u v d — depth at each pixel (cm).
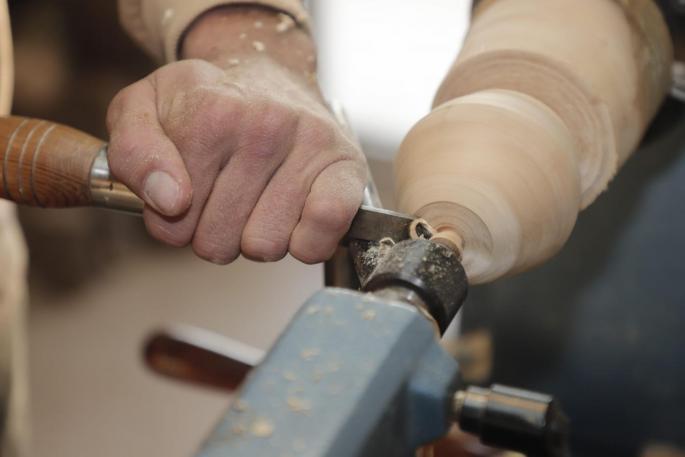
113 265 168
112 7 152
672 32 83
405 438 52
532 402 53
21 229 161
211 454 50
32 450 131
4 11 80
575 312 87
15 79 155
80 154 66
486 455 79
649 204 84
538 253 67
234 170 65
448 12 195
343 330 52
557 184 66
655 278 85
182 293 163
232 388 85
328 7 191
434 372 52
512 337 90
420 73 189
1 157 67
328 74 191
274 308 159
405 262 57
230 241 66
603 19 72
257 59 73
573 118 69
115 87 159
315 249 65
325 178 65
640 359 86
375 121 182
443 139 66
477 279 67
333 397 51
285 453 50
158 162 64
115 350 150
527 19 71
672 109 82
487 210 65
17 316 94
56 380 144
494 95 68
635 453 87
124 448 132
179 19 76
